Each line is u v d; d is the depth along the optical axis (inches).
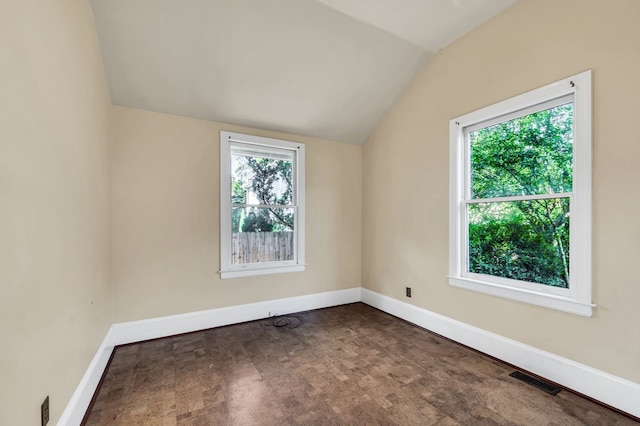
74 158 62.2
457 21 93.9
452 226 104.0
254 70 102.1
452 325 103.4
